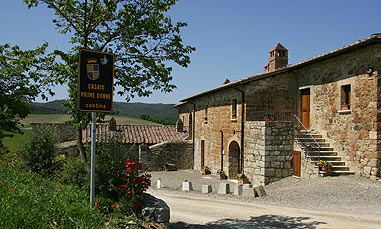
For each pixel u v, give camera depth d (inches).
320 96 657.0
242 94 718.5
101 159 297.3
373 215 355.6
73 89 276.1
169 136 1079.6
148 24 290.0
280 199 467.5
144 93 302.0
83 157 296.0
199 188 638.5
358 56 557.3
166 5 296.0
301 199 454.6
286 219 351.3
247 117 709.9
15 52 272.7
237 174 751.7
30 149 424.2
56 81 280.2
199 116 989.8
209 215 378.3
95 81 225.6
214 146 869.8
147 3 296.0
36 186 302.0
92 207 230.5
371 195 441.7
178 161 999.0
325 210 386.3
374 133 523.8
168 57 304.2
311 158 586.2
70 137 981.2
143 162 957.8
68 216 205.3
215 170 859.4
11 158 451.5
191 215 378.6
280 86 731.4
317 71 666.2
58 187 295.3
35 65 280.8
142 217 262.7
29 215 190.4
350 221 333.4
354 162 562.3
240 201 465.7
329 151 608.1
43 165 418.0
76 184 301.4
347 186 490.6
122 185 277.3
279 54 919.0
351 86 572.1
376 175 515.5
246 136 698.8
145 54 302.0
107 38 298.7
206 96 932.6
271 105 725.3
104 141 329.4
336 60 610.9
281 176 620.4
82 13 296.2
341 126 596.4
